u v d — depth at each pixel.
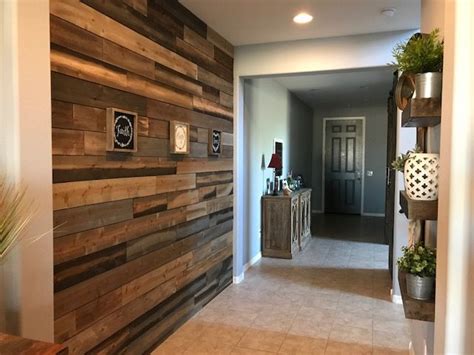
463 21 1.17
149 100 2.57
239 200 4.15
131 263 2.43
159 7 2.68
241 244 4.26
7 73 1.51
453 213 1.20
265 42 3.88
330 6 2.95
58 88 1.83
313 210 9.34
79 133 1.97
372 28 3.43
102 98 2.13
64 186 1.89
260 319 3.26
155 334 2.73
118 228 2.30
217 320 3.23
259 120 5.09
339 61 3.68
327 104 8.40
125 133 2.29
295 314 3.36
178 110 2.95
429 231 1.98
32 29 1.58
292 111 6.98
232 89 4.01
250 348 2.78
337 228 7.39
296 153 7.40
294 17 3.18
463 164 1.19
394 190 3.81
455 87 1.19
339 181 9.19
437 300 1.34
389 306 3.55
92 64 2.05
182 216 3.06
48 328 1.68
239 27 3.44
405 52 1.68
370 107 8.81
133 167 2.42
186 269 3.15
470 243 1.19
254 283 4.17
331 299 3.72
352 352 2.72
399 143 3.56
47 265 1.67
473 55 1.17
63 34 1.85
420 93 1.58
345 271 4.62
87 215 2.04
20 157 1.53
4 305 1.55
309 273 4.54
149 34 2.56
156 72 2.65
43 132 1.65
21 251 1.54
